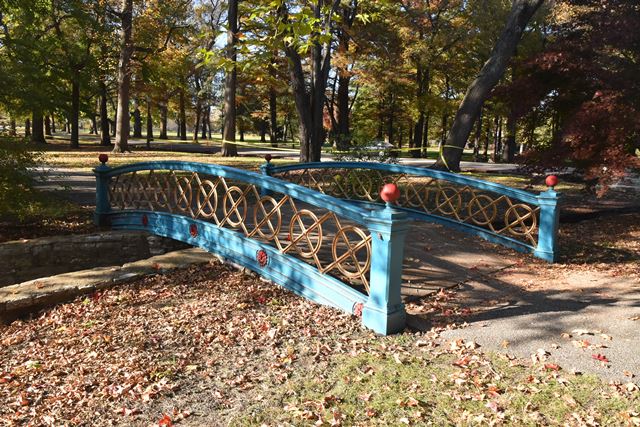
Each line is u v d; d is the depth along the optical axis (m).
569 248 8.00
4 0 15.30
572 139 8.78
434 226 8.95
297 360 4.29
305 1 7.96
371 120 41.09
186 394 3.82
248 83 37.91
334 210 5.29
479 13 25.62
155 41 28.09
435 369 3.98
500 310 5.21
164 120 48.28
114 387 4.00
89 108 33.03
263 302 5.75
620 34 8.99
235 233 6.92
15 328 5.64
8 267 7.85
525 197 7.57
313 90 15.76
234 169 6.78
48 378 4.31
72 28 26.34
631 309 5.10
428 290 5.77
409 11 26.33
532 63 9.81
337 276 5.93
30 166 9.29
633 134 8.71
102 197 9.90
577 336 4.50
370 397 3.61
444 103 31.06
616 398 3.44
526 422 3.22
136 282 6.65
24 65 11.67
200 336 4.92
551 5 21.11
